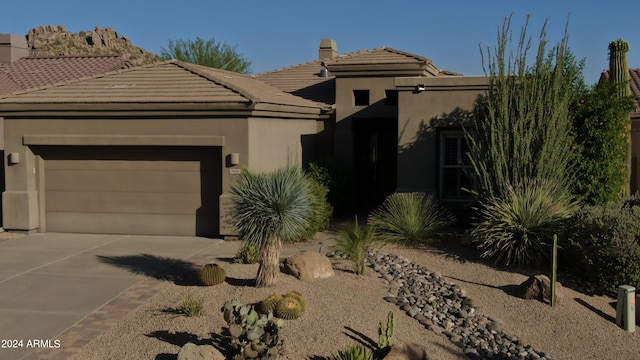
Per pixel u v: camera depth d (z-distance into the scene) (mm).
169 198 15492
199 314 8844
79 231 15859
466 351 8633
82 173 15781
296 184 9938
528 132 13375
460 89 16188
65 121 15438
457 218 16500
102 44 87375
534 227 12320
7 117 15570
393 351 7605
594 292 11430
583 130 14664
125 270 11750
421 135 16500
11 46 27719
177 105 14750
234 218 9969
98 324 8844
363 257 11320
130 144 15250
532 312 10336
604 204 14320
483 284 11445
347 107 20312
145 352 7785
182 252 13406
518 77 13844
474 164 13805
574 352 9164
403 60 19781
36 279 11148
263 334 7492
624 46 17828
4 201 15648
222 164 14914
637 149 21188
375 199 22922
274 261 9992
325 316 8945
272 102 15688
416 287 10922
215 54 46562
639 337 9820
